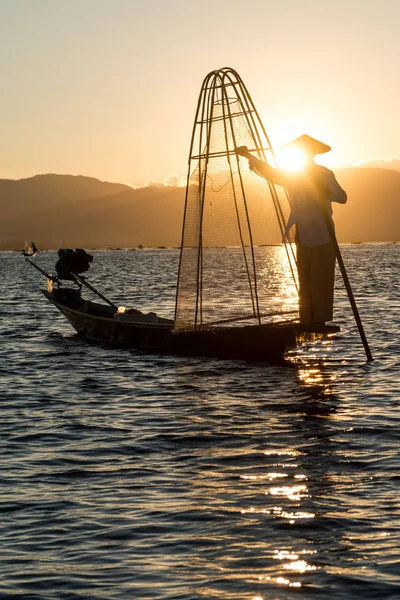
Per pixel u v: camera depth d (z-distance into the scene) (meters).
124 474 11.15
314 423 13.88
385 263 108.62
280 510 9.48
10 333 28.61
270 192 22.27
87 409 15.68
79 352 23.55
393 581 7.58
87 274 86.81
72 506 9.87
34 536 8.94
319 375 18.89
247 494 10.10
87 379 19.09
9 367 21.02
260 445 12.48
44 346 24.98
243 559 8.16
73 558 8.31
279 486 10.38
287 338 20.56
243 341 21.42
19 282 70.50
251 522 9.13
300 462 11.45
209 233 22.17
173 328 22.70
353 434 12.99
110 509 9.72
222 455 11.98
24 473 11.30
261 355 21.42
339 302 39.41
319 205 19.55
